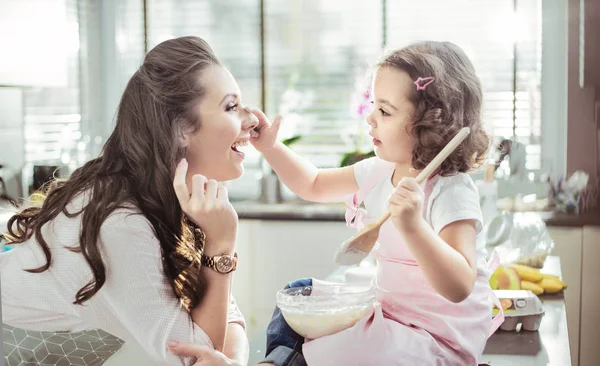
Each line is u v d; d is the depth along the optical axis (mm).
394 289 992
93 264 900
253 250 2309
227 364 930
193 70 977
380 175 1151
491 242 1603
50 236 962
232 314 1132
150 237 921
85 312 963
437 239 878
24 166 2533
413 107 1006
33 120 2602
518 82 2346
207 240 955
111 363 1105
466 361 951
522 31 2344
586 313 2051
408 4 2551
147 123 962
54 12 2408
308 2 2656
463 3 2477
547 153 2273
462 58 1058
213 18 2756
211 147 990
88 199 954
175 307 935
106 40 2779
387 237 1005
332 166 2578
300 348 952
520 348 1111
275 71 2703
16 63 2256
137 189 946
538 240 1581
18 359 1049
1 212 1998
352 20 2613
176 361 925
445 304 962
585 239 2043
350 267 1354
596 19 2244
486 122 1074
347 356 890
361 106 2418
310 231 2273
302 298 949
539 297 1438
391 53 1057
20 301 974
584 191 2131
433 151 992
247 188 2559
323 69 2654
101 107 2787
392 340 906
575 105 2271
